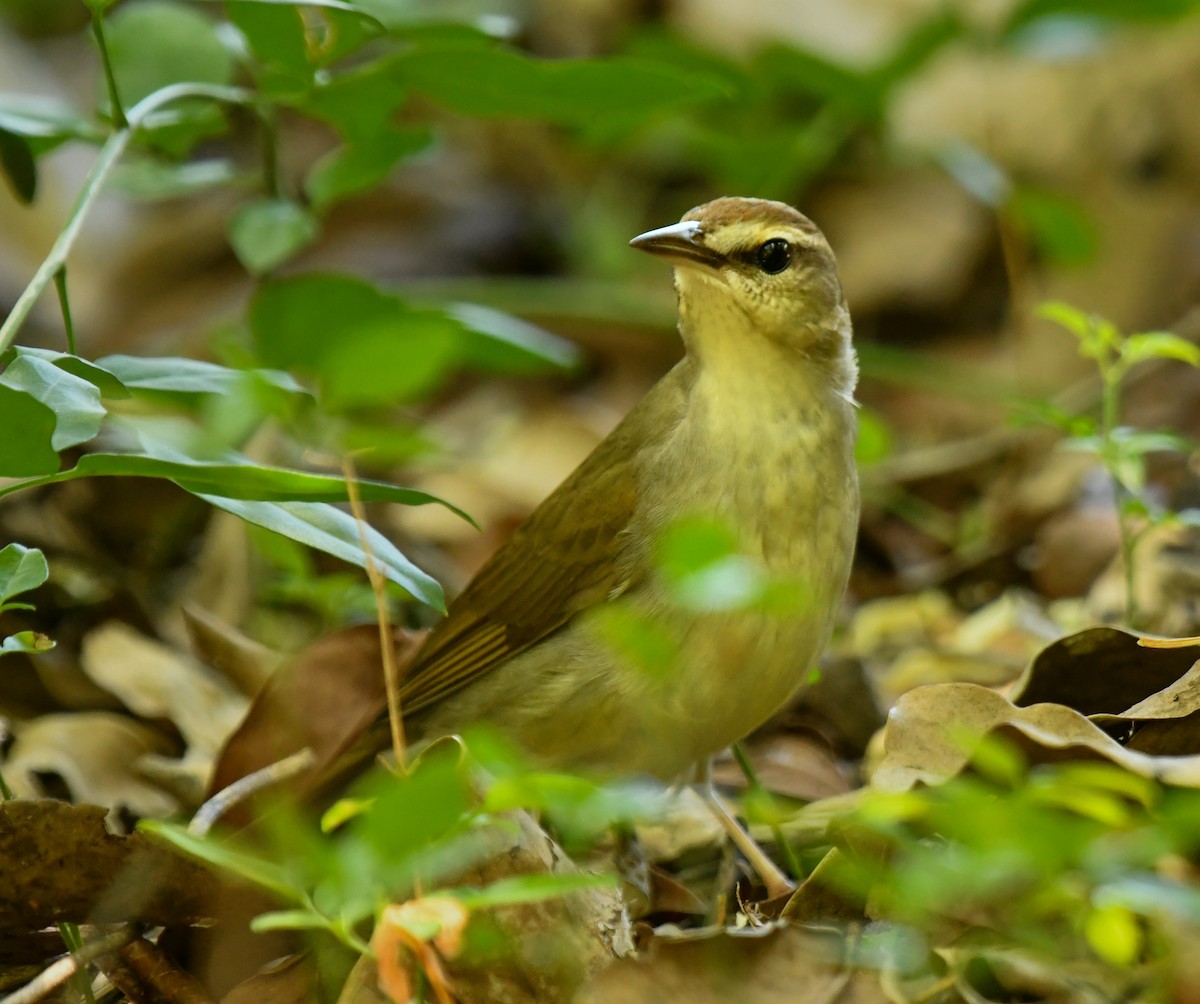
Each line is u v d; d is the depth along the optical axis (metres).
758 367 8.95
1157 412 14.89
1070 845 5.61
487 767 6.16
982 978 6.29
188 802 9.59
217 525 12.41
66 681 10.34
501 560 9.43
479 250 18.48
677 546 6.45
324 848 5.76
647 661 6.89
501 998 6.54
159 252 17.73
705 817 9.25
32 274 17.52
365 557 7.12
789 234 9.06
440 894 5.71
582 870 7.34
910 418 16.44
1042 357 16.53
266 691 9.05
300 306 11.46
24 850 6.93
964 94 18.66
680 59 15.98
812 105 16.81
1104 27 16.59
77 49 20.86
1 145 9.89
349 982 6.57
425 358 7.51
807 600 7.34
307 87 10.28
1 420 6.55
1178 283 17.11
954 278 17.55
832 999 6.27
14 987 7.45
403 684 9.26
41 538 12.23
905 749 7.36
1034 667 7.86
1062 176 18.23
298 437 11.39
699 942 6.35
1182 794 6.24
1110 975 6.15
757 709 8.82
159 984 7.10
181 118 11.15
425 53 10.03
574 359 12.80
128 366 7.93
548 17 20.47
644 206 18.91
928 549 13.88
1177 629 10.67
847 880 6.62
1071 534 12.63
